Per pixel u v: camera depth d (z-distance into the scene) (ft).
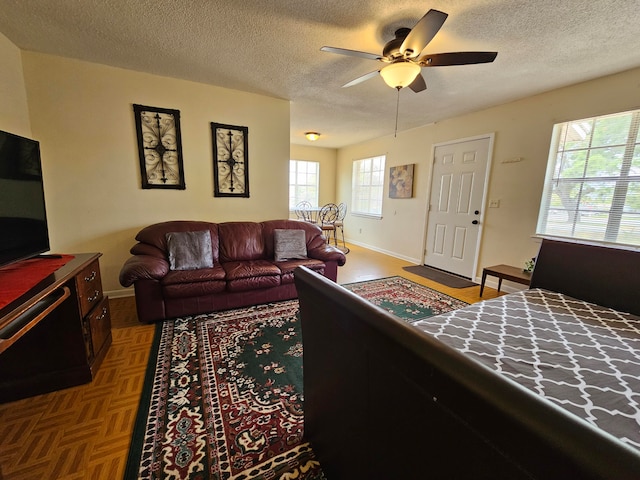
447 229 13.79
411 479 2.24
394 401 2.30
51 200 8.72
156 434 4.31
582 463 1.16
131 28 6.57
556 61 7.50
